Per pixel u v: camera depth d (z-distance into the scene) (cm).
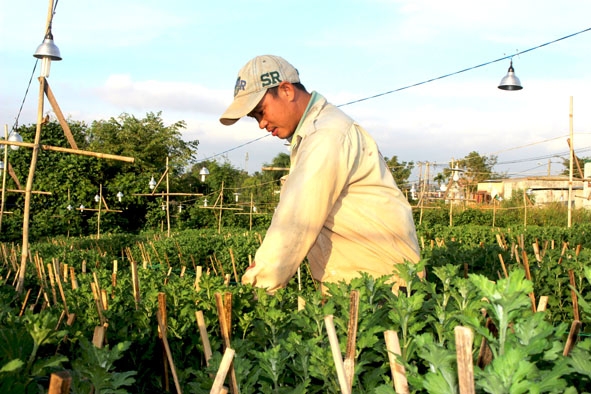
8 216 3481
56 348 350
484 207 3672
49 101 729
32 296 761
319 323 261
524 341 167
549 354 169
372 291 279
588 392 172
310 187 322
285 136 371
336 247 354
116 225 3881
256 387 273
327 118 346
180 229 3825
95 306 418
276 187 4400
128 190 3959
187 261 1680
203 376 250
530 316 177
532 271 637
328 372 225
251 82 356
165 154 5134
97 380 189
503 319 163
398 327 242
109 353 200
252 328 338
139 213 4188
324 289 356
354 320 214
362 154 346
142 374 350
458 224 3284
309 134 339
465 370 146
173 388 342
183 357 351
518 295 161
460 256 729
